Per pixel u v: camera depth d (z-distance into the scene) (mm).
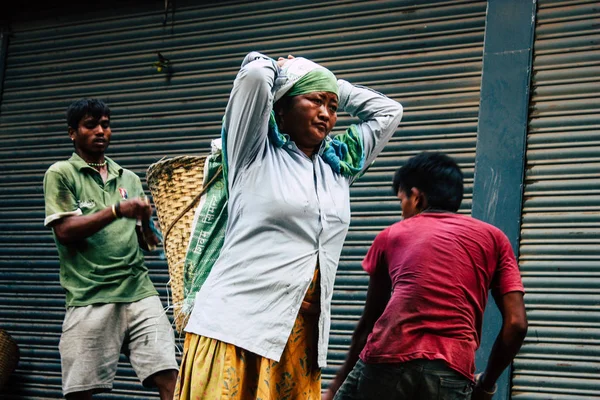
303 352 3287
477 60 5672
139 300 4879
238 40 6484
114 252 4863
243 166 3217
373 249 3621
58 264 6738
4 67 7316
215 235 3455
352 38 6094
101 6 7012
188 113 6555
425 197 3615
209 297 3180
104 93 6887
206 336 3113
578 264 5152
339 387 3625
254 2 6473
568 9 5465
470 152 5586
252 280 3129
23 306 6773
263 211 3156
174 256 3914
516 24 5547
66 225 4617
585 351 5043
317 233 3219
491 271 3393
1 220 7047
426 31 5863
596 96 5301
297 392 3291
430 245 3400
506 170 5402
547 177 5324
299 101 3275
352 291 5762
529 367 5141
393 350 3285
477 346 3391
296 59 3354
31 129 7125
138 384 6203
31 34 7262
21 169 7098
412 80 5840
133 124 6727
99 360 4789
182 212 3914
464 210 5535
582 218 5199
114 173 5059
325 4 6227
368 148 3721
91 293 4812
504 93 5492
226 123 3234
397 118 3795
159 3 6801
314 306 3285
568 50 5418
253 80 3072
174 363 4844
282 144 3270
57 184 4785
